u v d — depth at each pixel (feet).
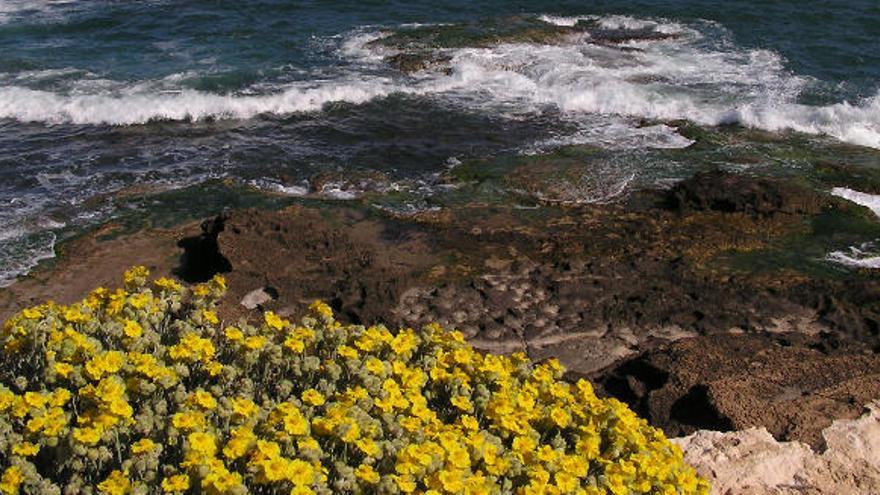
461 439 19.17
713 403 26.99
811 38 67.97
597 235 38.24
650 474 19.81
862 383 28.04
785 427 25.84
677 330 32.09
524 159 46.75
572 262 35.37
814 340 31.40
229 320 31.83
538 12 73.67
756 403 26.91
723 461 23.45
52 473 18.37
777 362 29.45
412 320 32.12
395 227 38.96
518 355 23.50
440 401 22.04
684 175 45.01
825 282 34.65
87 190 43.50
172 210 40.98
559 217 40.24
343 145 49.39
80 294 34.65
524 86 58.34
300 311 32.86
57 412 18.56
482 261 35.94
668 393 28.27
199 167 46.26
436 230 38.68
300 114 54.03
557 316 32.58
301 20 70.64
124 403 18.28
